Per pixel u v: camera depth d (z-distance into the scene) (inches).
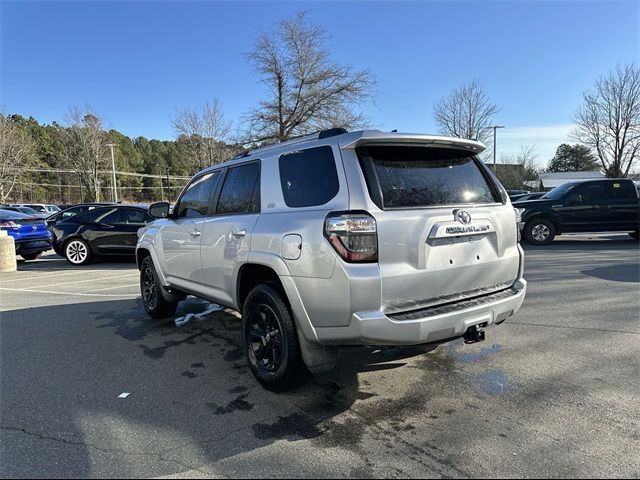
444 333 116.8
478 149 141.9
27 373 156.3
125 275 374.9
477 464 98.5
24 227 481.7
